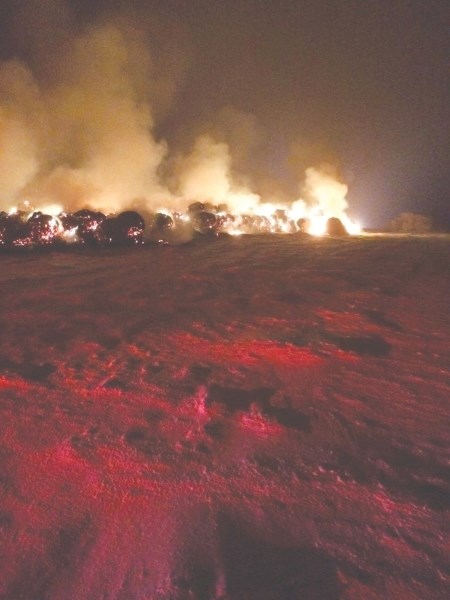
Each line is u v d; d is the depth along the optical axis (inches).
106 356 149.1
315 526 73.0
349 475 85.9
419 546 68.8
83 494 80.6
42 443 96.5
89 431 101.4
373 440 97.7
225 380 129.3
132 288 261.3
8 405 113.7
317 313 199.6
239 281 279.4
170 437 99.3
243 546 69.4
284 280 279.6
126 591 62.2
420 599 60.0
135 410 111.5
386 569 64.8
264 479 84.8
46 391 122.0
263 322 187.5
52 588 62.6
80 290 256.2
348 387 123.9
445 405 112.9
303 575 64.2
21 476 85.5
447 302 217.5
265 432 101.7
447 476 85.4
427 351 151.0
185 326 183.0
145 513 76.1
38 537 71.1
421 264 338.6
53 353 152.0
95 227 483.2
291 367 138.6
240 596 61.2
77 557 67.6
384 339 163.6
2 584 63.1
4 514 75.8
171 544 69.9
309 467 88.5
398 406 112.7
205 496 80.2
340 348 154.6
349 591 61.5
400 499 79.1
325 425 104.2
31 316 199.6
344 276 289.6
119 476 85.6
